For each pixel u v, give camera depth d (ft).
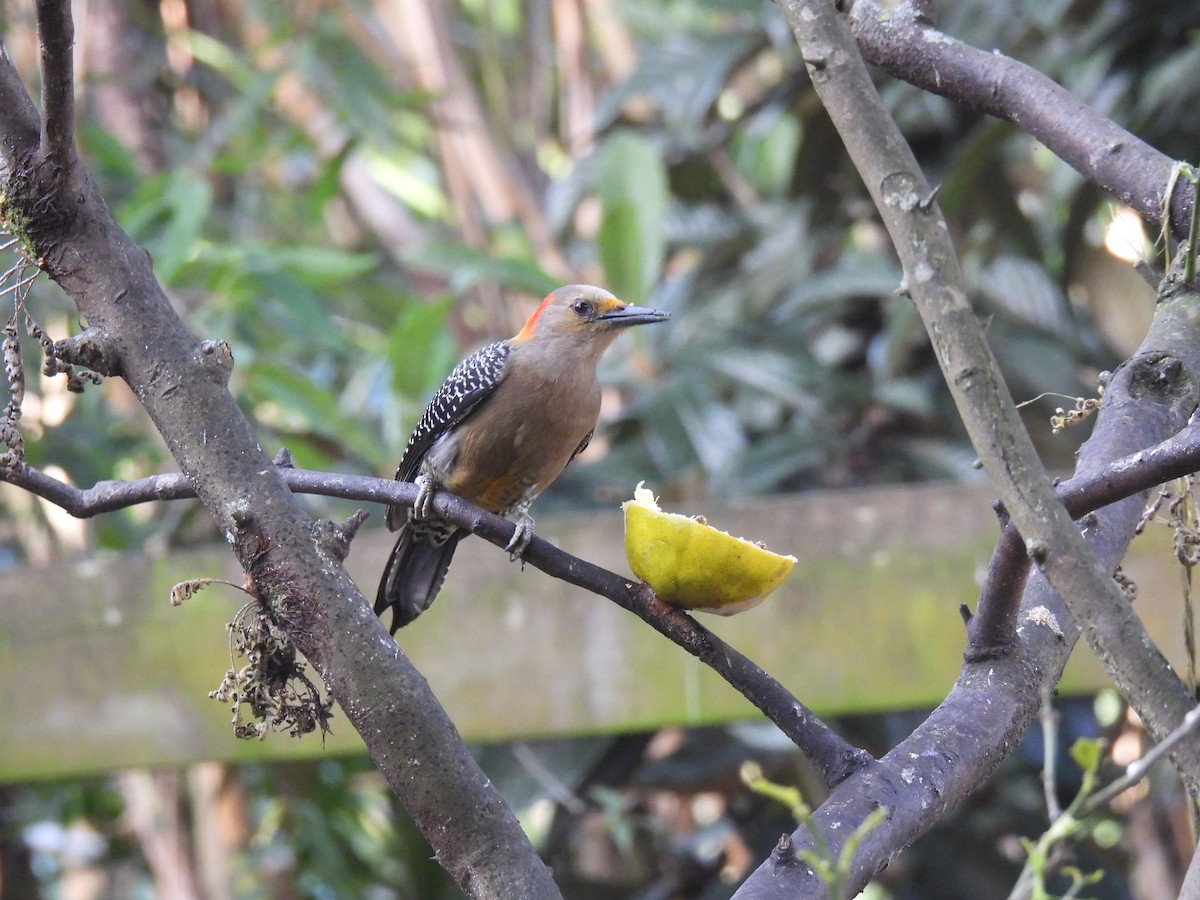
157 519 44.75
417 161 65.62
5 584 28.12
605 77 64.95
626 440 44.93
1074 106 18.72
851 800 13.41
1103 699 40.19
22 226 14.43
